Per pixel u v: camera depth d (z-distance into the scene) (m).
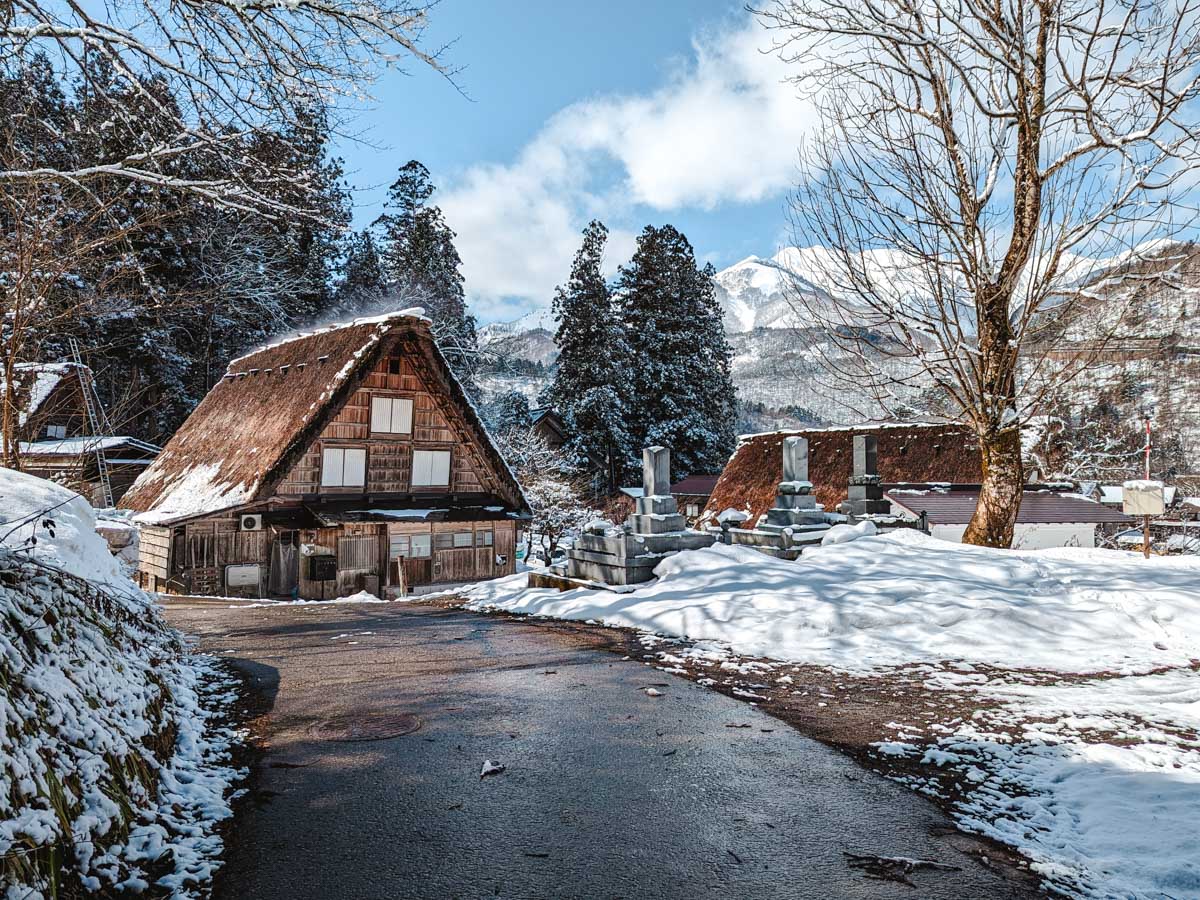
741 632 7.88
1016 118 11.64
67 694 3.44
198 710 5.47
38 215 8.54
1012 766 4.41
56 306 10.07
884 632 7.61
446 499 21.62
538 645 7.98
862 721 5.29
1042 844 3.51
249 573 18.80
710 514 28.61
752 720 5.39
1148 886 3.08
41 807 2.74
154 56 5.31
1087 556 10.90
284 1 5.36
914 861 3.37
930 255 11.98
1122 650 7.01
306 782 4.32
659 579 10.41
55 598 4.09
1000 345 12.11
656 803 4.03
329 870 3.32
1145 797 3.85
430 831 3.72
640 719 5.44
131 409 28.39
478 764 4.61
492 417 48.91
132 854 3.17
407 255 37.81
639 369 47.62
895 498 21.98
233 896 3.09
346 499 19.92
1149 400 27.97
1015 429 12.25
